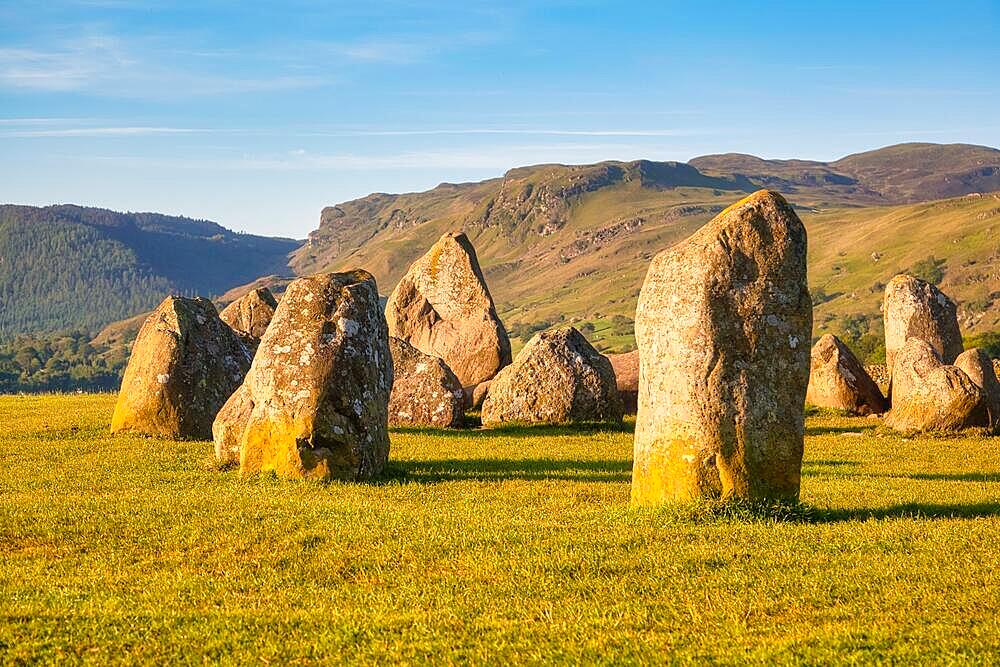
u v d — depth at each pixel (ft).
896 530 46.19
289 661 31.68
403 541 44.34
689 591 37.40
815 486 61.62
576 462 73.77
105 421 92.89
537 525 47.42
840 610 34.78
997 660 29.84
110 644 33.06
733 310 49.78
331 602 36.96
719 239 50.26
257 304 123.85
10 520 48.73
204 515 49.90
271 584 39.22
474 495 58.23
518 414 97.96
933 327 120.16
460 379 133.39
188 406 84.33
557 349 100.07
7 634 33.65
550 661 30.94
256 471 64.39
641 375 52.54
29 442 81.05
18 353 534.37
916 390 95.09
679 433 49.96
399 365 101.35
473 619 34.76
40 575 40.55
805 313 50.67
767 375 49.85
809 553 42.14
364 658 31.63
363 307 67.41
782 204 50.96
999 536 44.78
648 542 44.06
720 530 45.88
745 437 49.21
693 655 31.04
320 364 64.28
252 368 67.97
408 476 66.18
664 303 51.16
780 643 31.68
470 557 41.98
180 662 31.81
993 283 640.17
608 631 33.35
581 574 39.58
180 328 85.76
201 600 37.40
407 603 36.60
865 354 212.23
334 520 48.47
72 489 59.88
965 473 69.51
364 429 64.90
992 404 93.71
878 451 82.38
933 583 37.55
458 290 136.98
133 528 47.44
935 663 29.84
